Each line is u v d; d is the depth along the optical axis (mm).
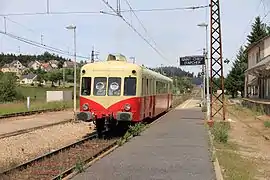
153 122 28922
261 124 31547
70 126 27281
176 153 15266
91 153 15500
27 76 153000
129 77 20562
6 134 21734
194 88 158500
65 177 10836
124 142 18328
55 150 15508
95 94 20516
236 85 89625
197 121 31016
